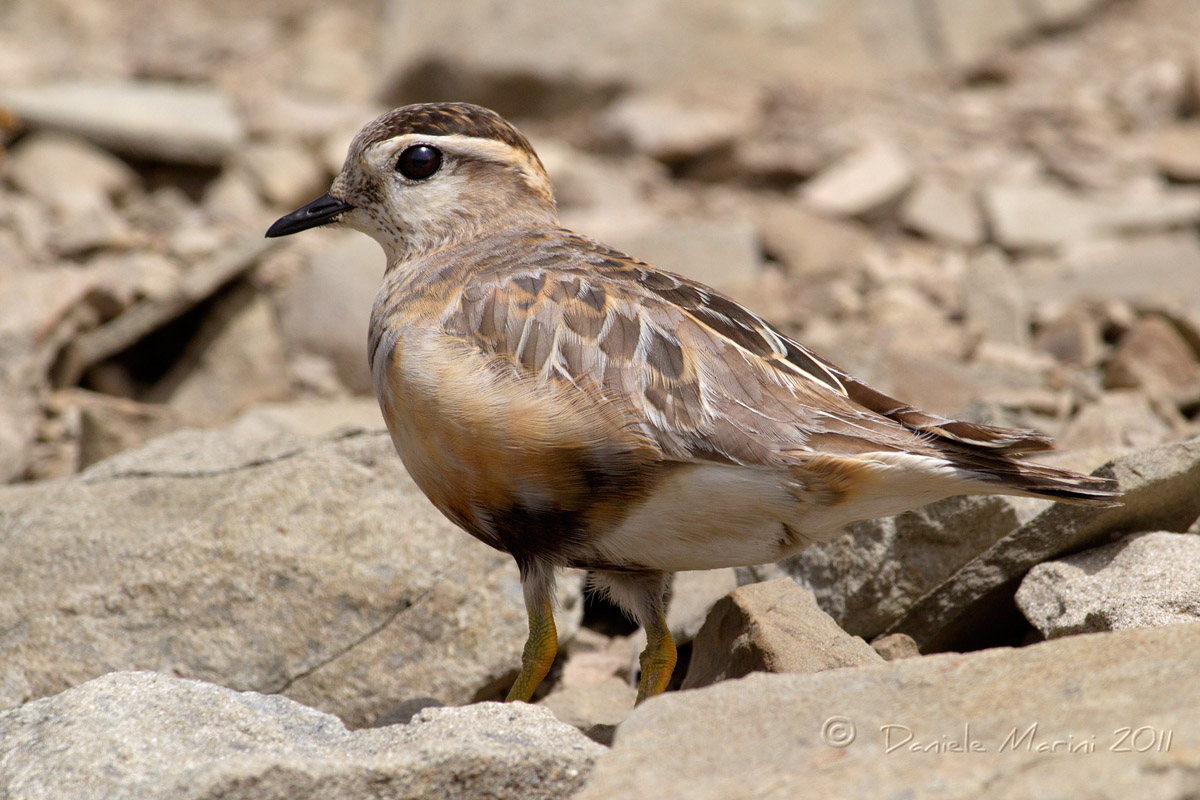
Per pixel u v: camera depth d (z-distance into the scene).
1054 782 5.74
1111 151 23.95
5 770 7.25
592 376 8.50
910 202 21.98
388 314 9.39
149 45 29.14
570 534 8.77
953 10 27.92
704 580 11.20
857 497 8.37
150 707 7.61
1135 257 19.52
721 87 26.23
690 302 9.00
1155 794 5.56
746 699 7.01
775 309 18.28
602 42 25.91
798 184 23.52
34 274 17.02
